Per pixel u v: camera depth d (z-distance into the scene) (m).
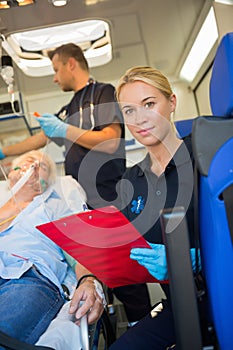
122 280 1.57
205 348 1.26
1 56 3.74
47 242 2.13
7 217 2.33
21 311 1.66
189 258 1.10
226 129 1.14
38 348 1.37
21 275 1.94
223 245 1.15
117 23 3.95
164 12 3.86
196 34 4.20
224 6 3.63
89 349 1.60
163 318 1.72
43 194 2.04
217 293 1.19
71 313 1.70
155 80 1.67
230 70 1.14
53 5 3.43
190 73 4.95
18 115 4.32
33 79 4.59
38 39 3.95
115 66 4.73
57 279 1.99
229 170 1.13
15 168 2.43
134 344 1.66
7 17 3.51
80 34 4.02
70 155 2.76
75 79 3.31
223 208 1.13
